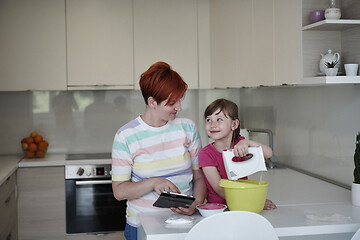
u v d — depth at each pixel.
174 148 2.00
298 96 3.13
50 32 4.00
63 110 4.40
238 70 3.32
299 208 2.06
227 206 1.99
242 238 1.56
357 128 2.42
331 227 1.76
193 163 2.12
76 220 3.85
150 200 1.98
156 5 4.11
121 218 3.88
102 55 4.06
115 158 1.97
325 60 2.14
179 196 1.79
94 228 3.86
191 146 2.09
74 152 4.42
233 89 4.52
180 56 4.16
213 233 1.54
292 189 2.52
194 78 4.19
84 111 4.42
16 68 3.97
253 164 1.83
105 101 4.44
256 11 2.88
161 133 1.98
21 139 4.34
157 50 4.12
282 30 2.48
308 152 3.01
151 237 1.64
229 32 3.54
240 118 4.48
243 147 1.83
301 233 1.74
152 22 4.11
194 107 4.52
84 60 4.04
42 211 3.83
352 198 2.12
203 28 4.18
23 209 3.81
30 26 3.97
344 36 2.24
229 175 1.83
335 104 2.64
